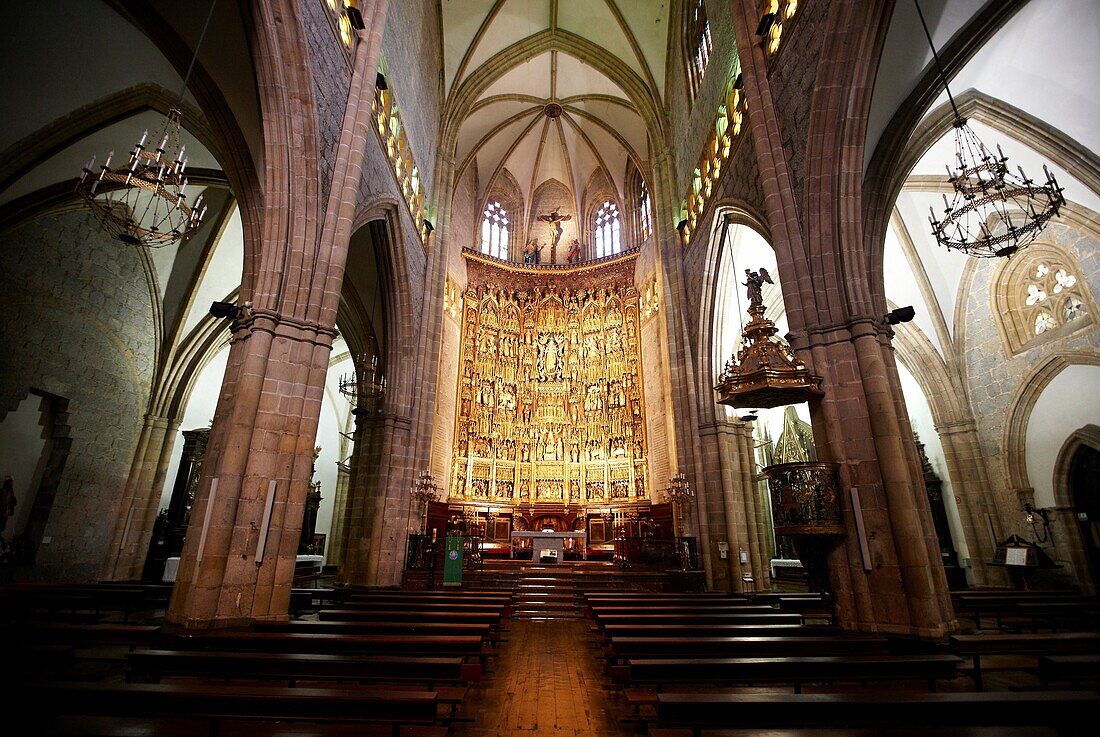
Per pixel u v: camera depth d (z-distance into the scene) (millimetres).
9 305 15094
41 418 16219
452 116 25406
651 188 26594
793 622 8375
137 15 10500
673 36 23047
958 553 19828
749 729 3725
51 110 12234
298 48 10453
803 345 10781
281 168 10445
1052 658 5297
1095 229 15258
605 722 5562
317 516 28516
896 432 9461
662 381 24391
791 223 11695
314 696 3746
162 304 19797
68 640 6781
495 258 30750
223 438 9734
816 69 11195
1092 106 12609
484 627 7254
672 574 17859
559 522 27141
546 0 24906
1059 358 16906
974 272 19578
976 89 13445
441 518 23891
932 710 3783
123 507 18469
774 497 10227
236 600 8664
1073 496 16859
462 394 27984
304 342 10289
